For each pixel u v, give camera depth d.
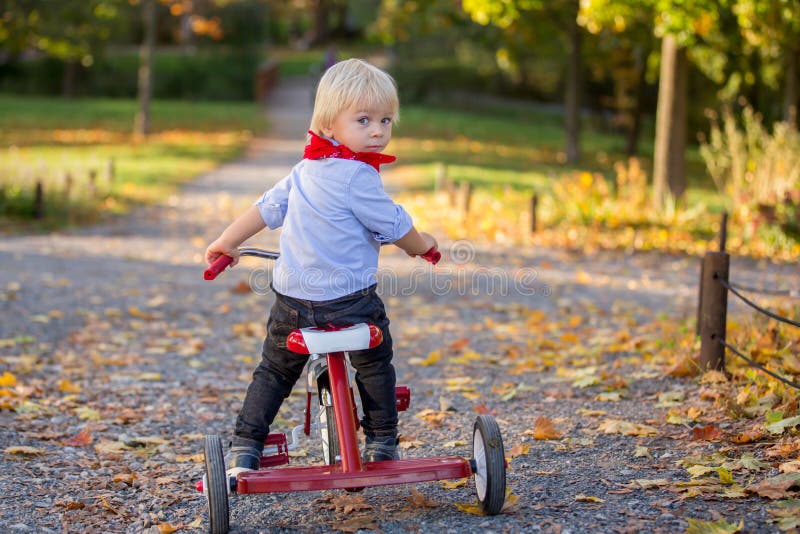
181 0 77.25
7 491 7.15
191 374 11.50
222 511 5.96
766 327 10.95
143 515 6.78
